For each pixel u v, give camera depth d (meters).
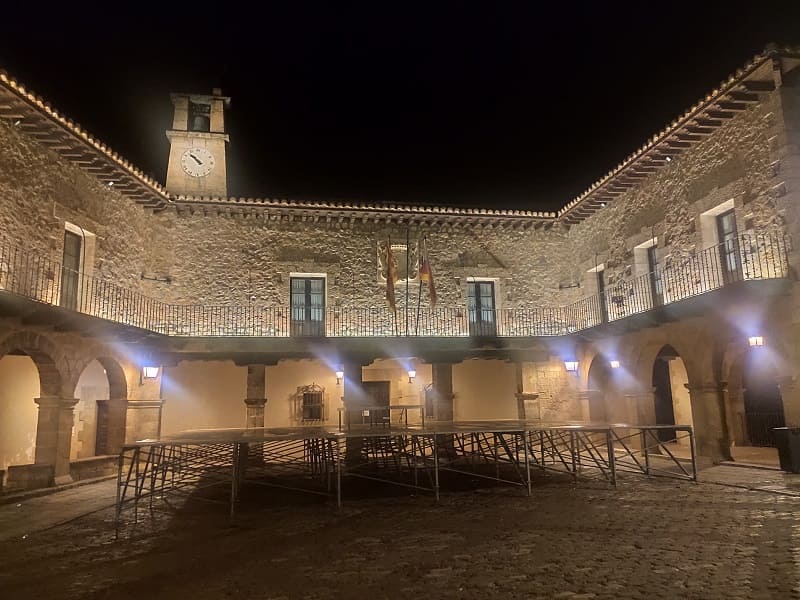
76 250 11.61
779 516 6.79
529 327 15.81
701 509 7.42
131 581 5.25
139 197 13.16
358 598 4.60
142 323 13.23
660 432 15.69
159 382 13.51
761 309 9.77
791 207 9.29
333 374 15.78
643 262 13.34
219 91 16.36
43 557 6.12
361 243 15.34
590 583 4.79
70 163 11.16
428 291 15.48
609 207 14.54
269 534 7.00
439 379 15.00
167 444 7.77
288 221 15.02
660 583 4.73
